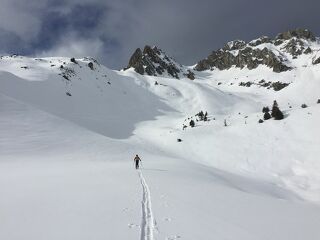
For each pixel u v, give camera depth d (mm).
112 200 22109
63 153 67938
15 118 82500
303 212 24031
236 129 116500
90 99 192125
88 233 15055
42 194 23734
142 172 43344
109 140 87312
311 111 113625
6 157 58906
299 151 87625
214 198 25938
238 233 16453
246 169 83250
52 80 183875
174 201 23125
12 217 17594
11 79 157500
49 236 14625
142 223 17078
